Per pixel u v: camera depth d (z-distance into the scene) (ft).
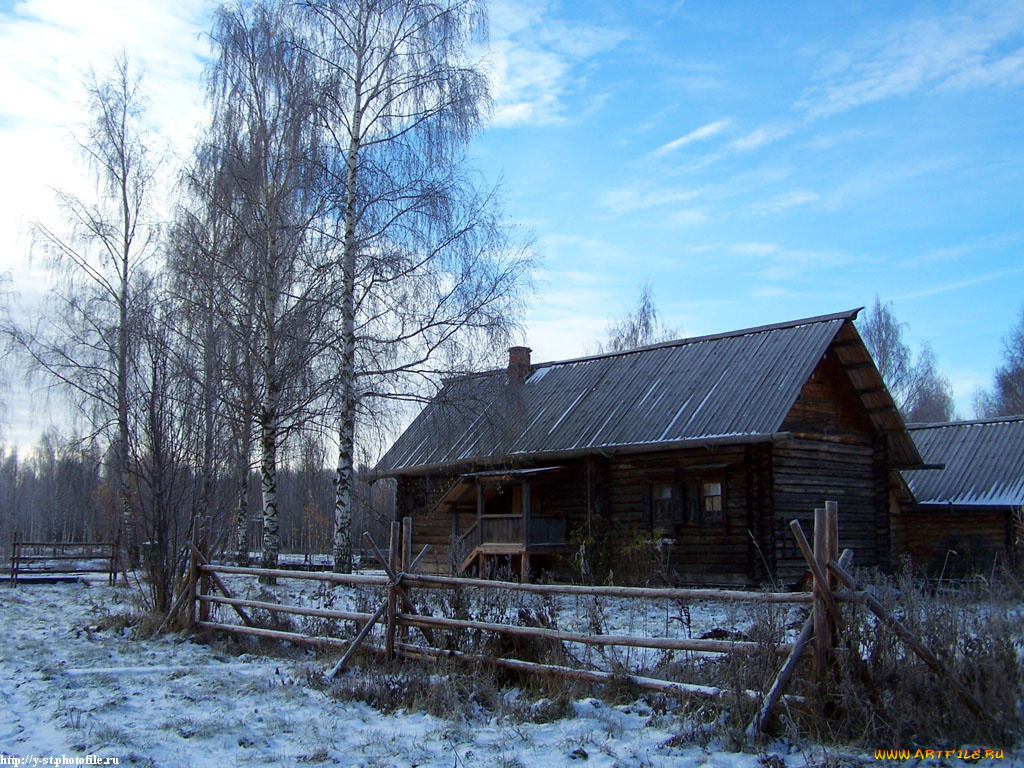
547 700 24.25
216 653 33.91
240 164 61.05
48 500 183.52
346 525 57.41
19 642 36.09
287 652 33.47
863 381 67.56
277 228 59.21
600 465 68.95
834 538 21.13
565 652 27.30
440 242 58.29
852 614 20.90
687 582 63.21
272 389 59.57
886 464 70.18
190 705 25.13
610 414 70.13
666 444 61.62
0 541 139.85
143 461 42.68
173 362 54.70
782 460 61.87
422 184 58.65
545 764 19.56
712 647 22.70
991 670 20.42
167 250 66.13
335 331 57.31
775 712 20.62
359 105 59.62
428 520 81.87
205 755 20.45
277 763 19.89
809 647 21.15
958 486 78.59
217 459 46.98
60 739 21.49
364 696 25.90
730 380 65.62
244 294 60.34
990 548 73.10
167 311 59.98
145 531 42.09
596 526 67.05
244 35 63.16
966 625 21.91
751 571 59.88
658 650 30.91
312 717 23.91
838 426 67.82
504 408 62.80
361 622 31.55
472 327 58.03
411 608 30.37
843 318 64.80
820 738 19.83
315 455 63.26
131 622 40.55
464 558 69.67
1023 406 169.37
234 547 74.02
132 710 24.59
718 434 59.41
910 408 161.68
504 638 28.30
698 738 20.43
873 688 20.48
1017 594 33.24
